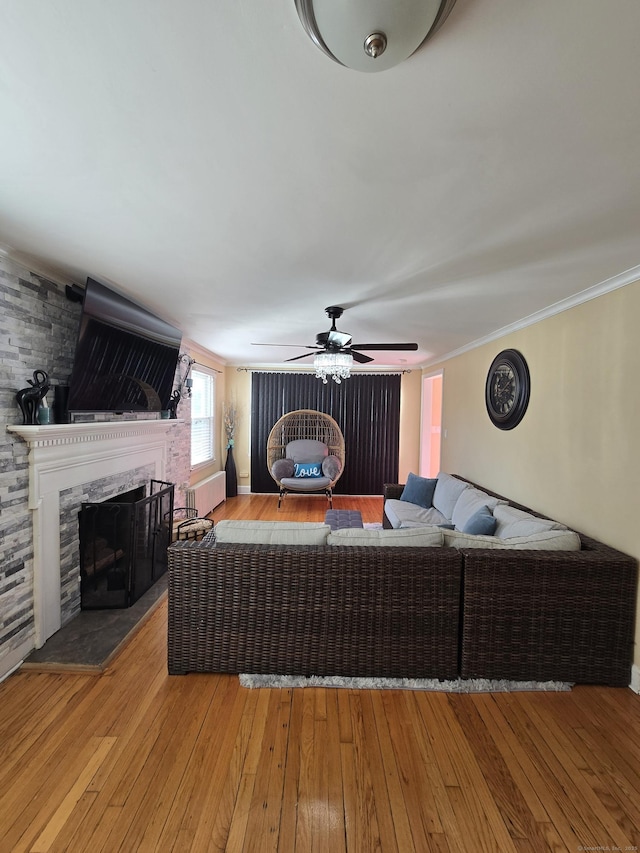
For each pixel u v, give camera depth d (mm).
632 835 1374
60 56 894
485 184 1391
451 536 2301
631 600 2088
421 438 6527
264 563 2113
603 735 1806
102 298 2428
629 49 851
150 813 1411
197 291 2670
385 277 2330
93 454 2750
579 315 2613
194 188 1440
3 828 1350
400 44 804
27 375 2205
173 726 1801
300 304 2961
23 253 2068
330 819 1408
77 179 1389
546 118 1071
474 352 4344
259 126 1117
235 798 1474
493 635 2115
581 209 1542
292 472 6141
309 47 854
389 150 1219
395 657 2129
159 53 884
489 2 751
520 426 3334
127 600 2783
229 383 6734
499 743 1751
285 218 1658
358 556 2100
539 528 2480
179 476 4473
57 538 2432
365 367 6742
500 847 1330
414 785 1543
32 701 1937
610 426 2326
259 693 2035
